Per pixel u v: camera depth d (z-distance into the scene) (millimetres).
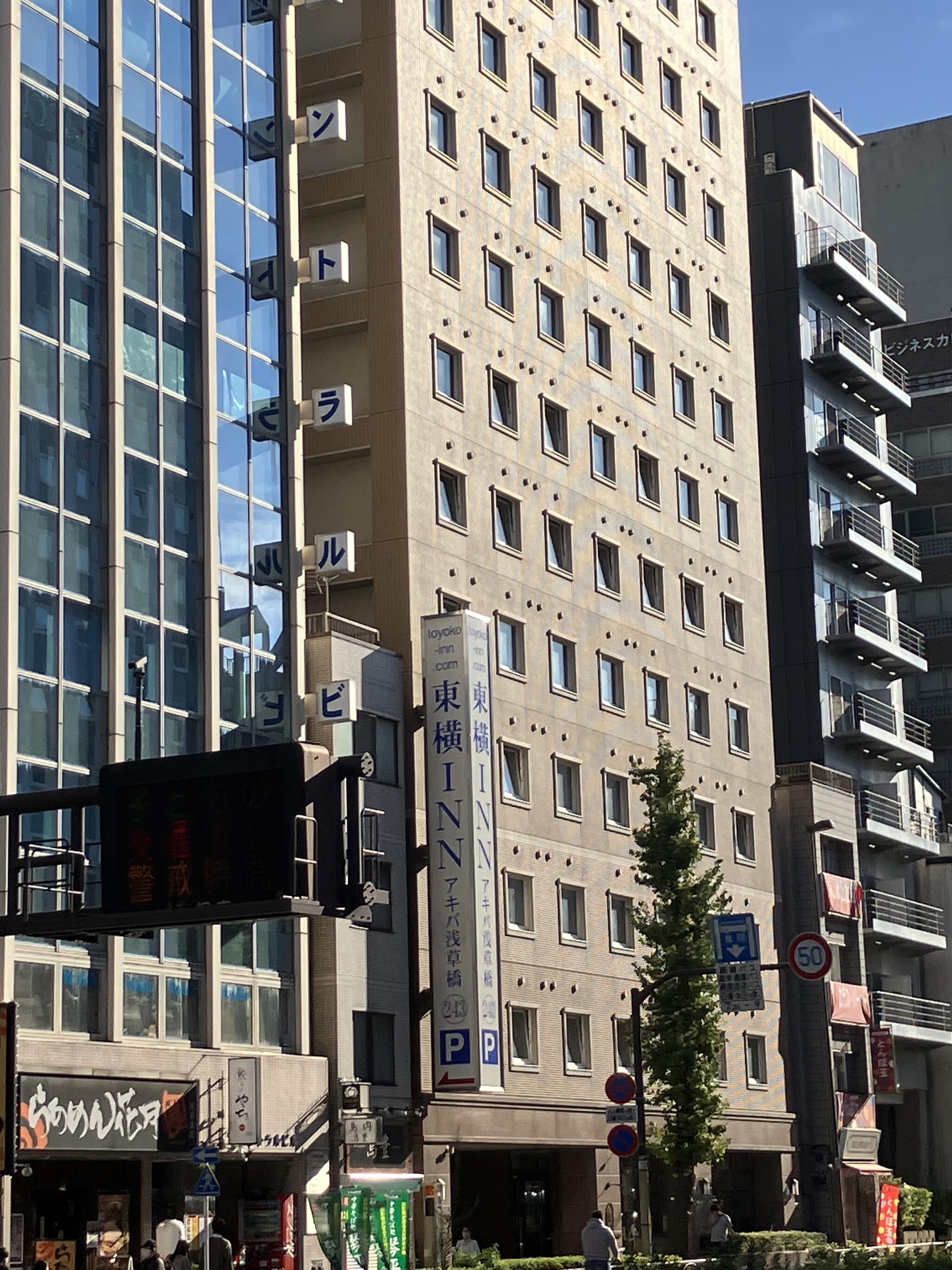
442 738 44562
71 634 35344
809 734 72125
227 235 41500
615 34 60531
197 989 37750
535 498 52156
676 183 63750
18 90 35562
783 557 73812
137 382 37906
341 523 47031
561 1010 49656
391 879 44094
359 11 49250
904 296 105188
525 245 53531
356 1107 40844
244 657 39938
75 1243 35438
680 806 48562
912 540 95625
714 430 63562
